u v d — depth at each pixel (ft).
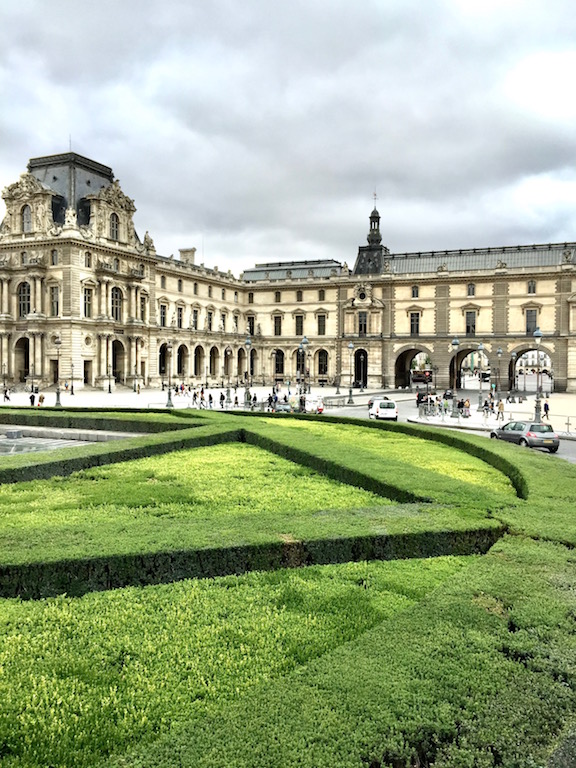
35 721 27.09
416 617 33.27
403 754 23.12
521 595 36.27
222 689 30.01
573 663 29.04
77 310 324.19
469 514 54.70
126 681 30.63
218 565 43.93
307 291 473.26
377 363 435.53
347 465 78.28
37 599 40.04
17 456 83.71
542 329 393.70
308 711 24.91
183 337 410.52
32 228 331.57
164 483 75.92
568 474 75.51
